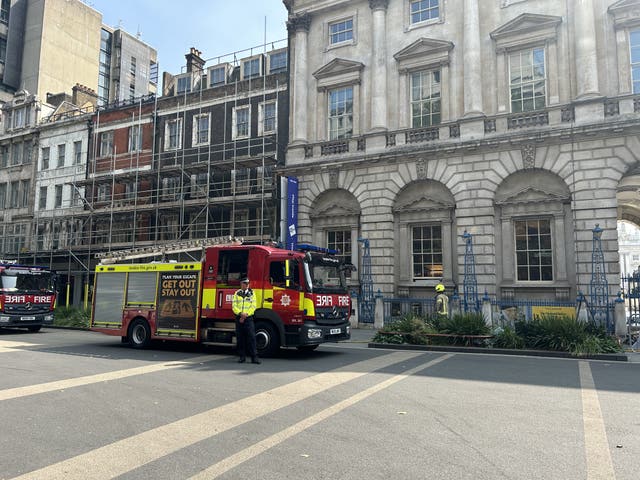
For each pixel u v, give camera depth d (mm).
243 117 28203
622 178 19641
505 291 19438
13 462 4984
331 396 7855
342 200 23625
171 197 29312
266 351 12578
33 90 58375
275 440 5629
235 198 25938
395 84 23031
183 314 13828
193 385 8750
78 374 9891
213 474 4633
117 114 33094
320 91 24859
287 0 26141
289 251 12883
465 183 20453
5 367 10773
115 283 15234
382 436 5773
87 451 5312
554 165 18891
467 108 20812
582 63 18781
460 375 9875
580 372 10359
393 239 22062
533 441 5590
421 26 22734
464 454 5160
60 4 61844
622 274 17688
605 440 5621
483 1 21375
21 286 20812
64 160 35312
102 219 31875
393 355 13211
